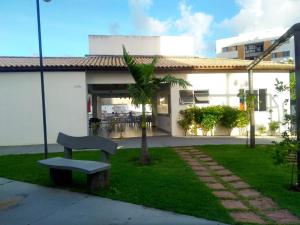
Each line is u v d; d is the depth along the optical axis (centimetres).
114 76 1598
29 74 1484
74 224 479
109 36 2183
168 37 2281
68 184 694
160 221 481
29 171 837
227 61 1891
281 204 555
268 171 804
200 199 577
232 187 671
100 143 702
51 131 1495
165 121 1973
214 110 1636
